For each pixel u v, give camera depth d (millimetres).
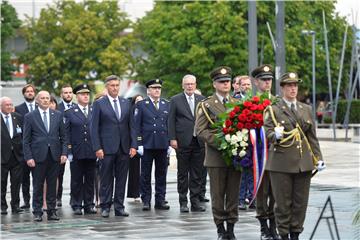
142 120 25375
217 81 19188
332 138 65562
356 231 20141
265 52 83062
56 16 91375
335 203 25547
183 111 24641
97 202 26391
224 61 82500
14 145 25422
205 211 24859
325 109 88438
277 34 37094
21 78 102625
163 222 22469
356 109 77688
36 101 24641
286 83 17703
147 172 25422
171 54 85125
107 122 23969
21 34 97000
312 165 17641
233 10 84125
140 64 91562
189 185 24969
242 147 18172
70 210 26141
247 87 24734
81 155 25109
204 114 19000
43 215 24906
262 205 18969
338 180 32969
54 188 23672
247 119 18172
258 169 18094
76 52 89438
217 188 18797
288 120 17609
